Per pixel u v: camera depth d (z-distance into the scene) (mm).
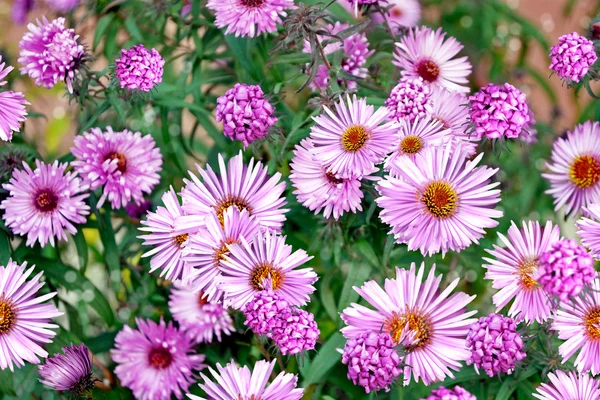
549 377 504
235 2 543
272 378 538
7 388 554
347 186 512
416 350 497
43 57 546
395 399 538
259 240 494
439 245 499
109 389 581
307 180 518
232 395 497
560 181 571
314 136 512
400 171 502
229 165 513
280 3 541
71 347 536
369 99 536
